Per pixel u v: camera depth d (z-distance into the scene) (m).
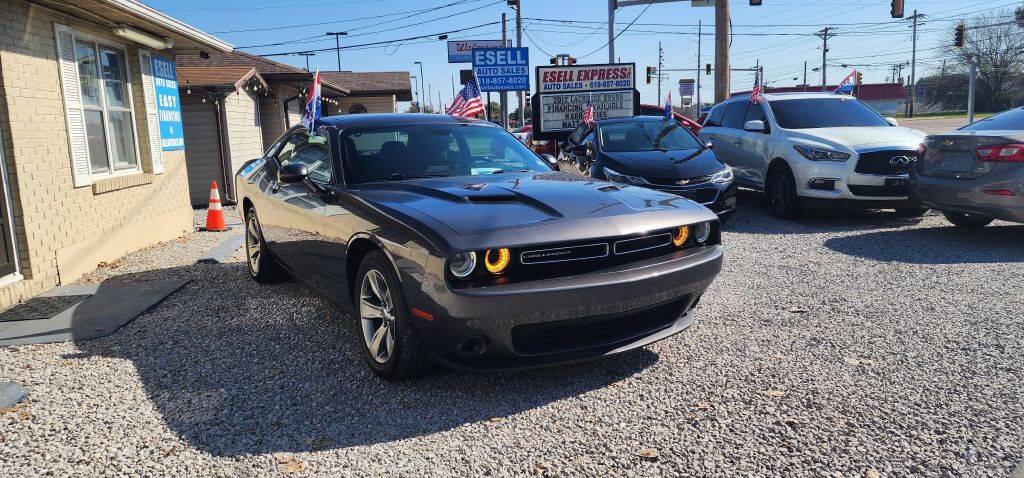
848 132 9.00
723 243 7.75
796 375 3.81
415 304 3.45
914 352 4.10
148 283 6.33
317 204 4.61
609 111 17.56
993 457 2.88
